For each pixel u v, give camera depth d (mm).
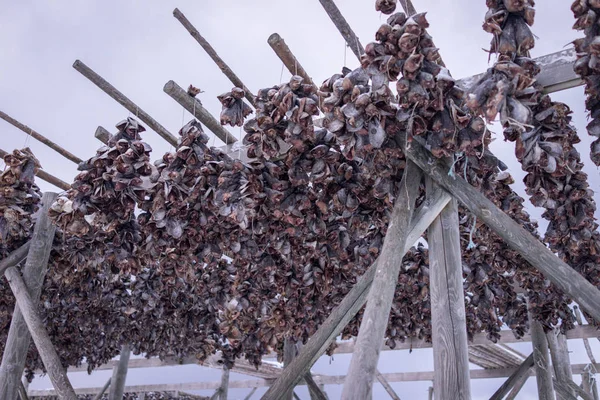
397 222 2660
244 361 10266
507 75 2355
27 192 4355
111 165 3449
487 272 4742
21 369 4367
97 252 4441
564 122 2803
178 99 3512
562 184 3359
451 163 2824
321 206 3436
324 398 5891
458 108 2539
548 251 2529
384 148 2920
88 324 6945
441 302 2660
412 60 2418
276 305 4578
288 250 3896
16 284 4488
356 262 4168
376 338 2215
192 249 3955
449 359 2518
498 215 2635
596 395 9094
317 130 3215
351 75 2629
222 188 3340
